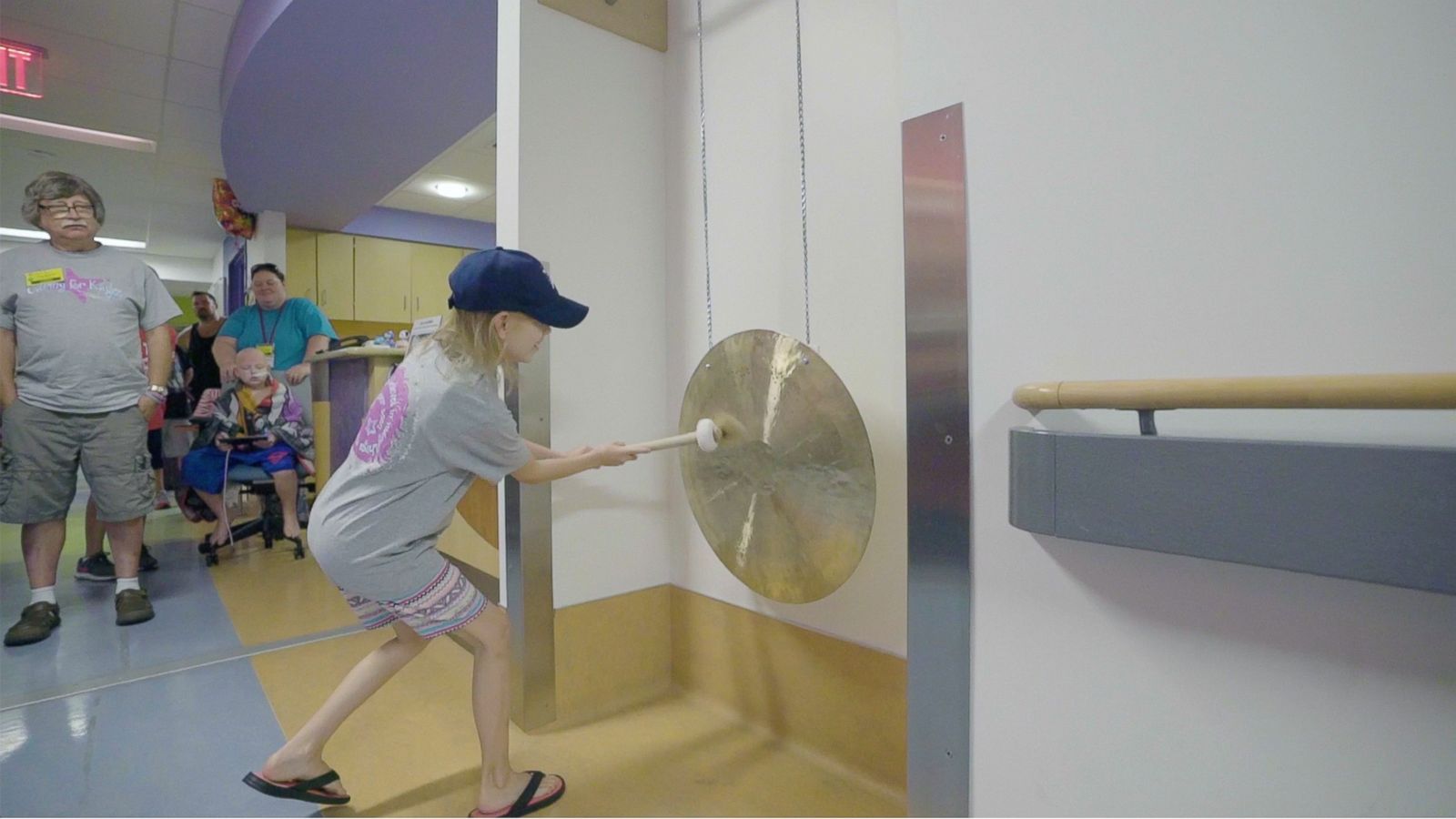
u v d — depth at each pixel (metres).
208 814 1.36
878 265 1.45
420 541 1.30
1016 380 0.96
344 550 1.25
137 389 2.52
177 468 4.07
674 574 1.96
